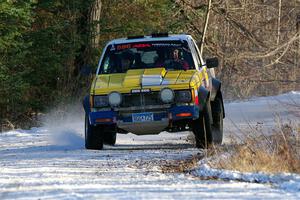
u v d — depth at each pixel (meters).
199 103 35.72
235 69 121.19
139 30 92.69
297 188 20.58
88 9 83.31
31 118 74.81
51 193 19.50
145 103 35.38
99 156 32.25
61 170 26.48
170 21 102.62
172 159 30.34
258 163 25.30
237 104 79.69
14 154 35.47
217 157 27.78
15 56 73.69
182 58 38.12
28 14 72.75
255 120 57.47
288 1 139.38
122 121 35.44
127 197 18.50
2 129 67.75
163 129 36.19
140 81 35.62
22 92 73.69
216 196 18.95
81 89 78.38
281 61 132.00
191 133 41.97
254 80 122.88
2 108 73.88
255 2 133.50
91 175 24.78
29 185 21.56
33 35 78.50
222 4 112.38
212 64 39.50
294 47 131.88
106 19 90.06
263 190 20.36
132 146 39.66
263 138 31.53
